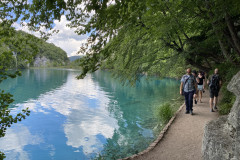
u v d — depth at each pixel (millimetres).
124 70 8805
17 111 12258
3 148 7078
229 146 2756
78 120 10414
